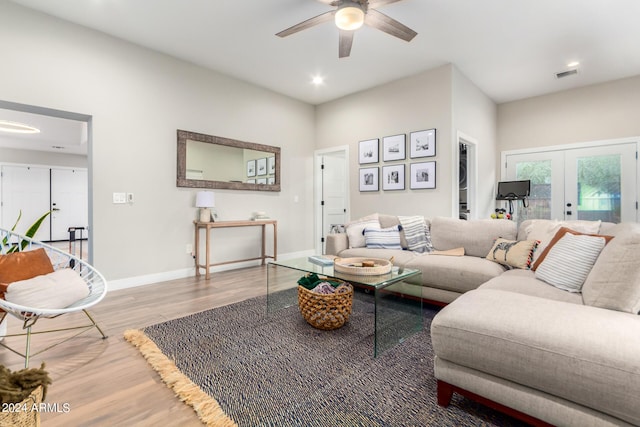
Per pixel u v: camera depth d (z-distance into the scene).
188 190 3.93
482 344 1.26
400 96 4.38
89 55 3.13
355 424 1.32
